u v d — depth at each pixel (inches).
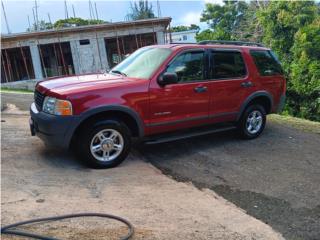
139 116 227.1
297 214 179.6
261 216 175.9
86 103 209.0
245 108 283.3
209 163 243.4
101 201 179.0
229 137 299.6
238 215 174.9
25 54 928.3
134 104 223.8
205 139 292.8
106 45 946.7
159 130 239.5
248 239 153.9
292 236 160.2
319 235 162.2
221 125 280.1
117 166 227.9
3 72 908.6
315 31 696.4
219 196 195.8
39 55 871.7
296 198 196.7
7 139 269.3
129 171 221.5
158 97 232.7
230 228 161.6
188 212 173.9
